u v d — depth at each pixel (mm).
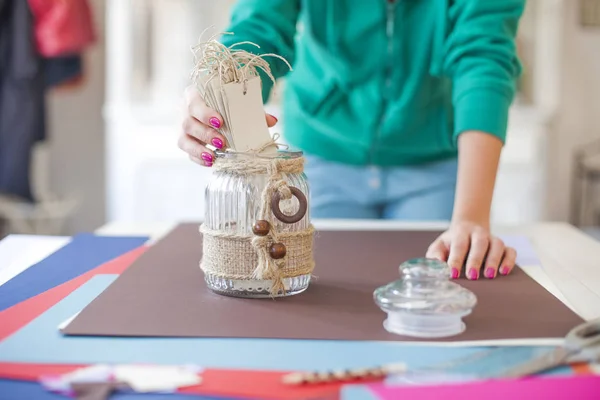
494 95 1186
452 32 1334
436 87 1458
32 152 3154
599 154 3498
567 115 3490
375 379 658
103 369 666
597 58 3451
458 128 1184
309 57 1513
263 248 862
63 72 2941
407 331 774
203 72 947
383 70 1445
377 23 1423
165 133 2928
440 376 656
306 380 645
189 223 1396
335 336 767
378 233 1316
